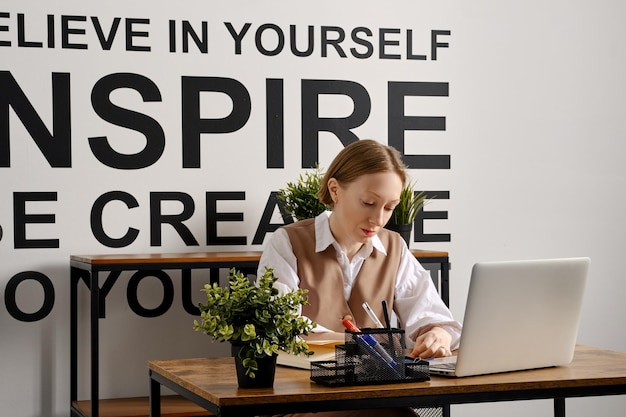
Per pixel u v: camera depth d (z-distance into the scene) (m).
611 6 4.22
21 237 3.55
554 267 2.04
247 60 3.79
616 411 4.21
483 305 1.96
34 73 3.56
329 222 2.77
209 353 3.76
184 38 3.72
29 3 3.55
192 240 3.73
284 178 3.84
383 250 2.82
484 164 4.08
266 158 3.82
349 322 1.97
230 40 3.77
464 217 4.05
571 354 2.17
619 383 2.02
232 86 3.78
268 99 3.82
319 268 2.73
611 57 4.23
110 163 3.64
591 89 4.21
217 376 2.05
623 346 4.26
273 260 2.73
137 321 3.68
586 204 4.21
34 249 3.56
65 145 3.59
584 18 4.20
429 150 4.02
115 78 3.65
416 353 2.30
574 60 4.18
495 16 4.09
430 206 4.01
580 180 4.20
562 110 4.17
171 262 3.28
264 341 1.86
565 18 4.17
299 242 2.75
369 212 2.57
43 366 3.57
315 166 3.88
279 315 1.92
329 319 2.71
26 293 3.56
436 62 4.02
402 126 3.98
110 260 3.22
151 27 3.69
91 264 3.21
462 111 4.05
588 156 4.21
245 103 3.79
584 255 4.20
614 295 4.25
